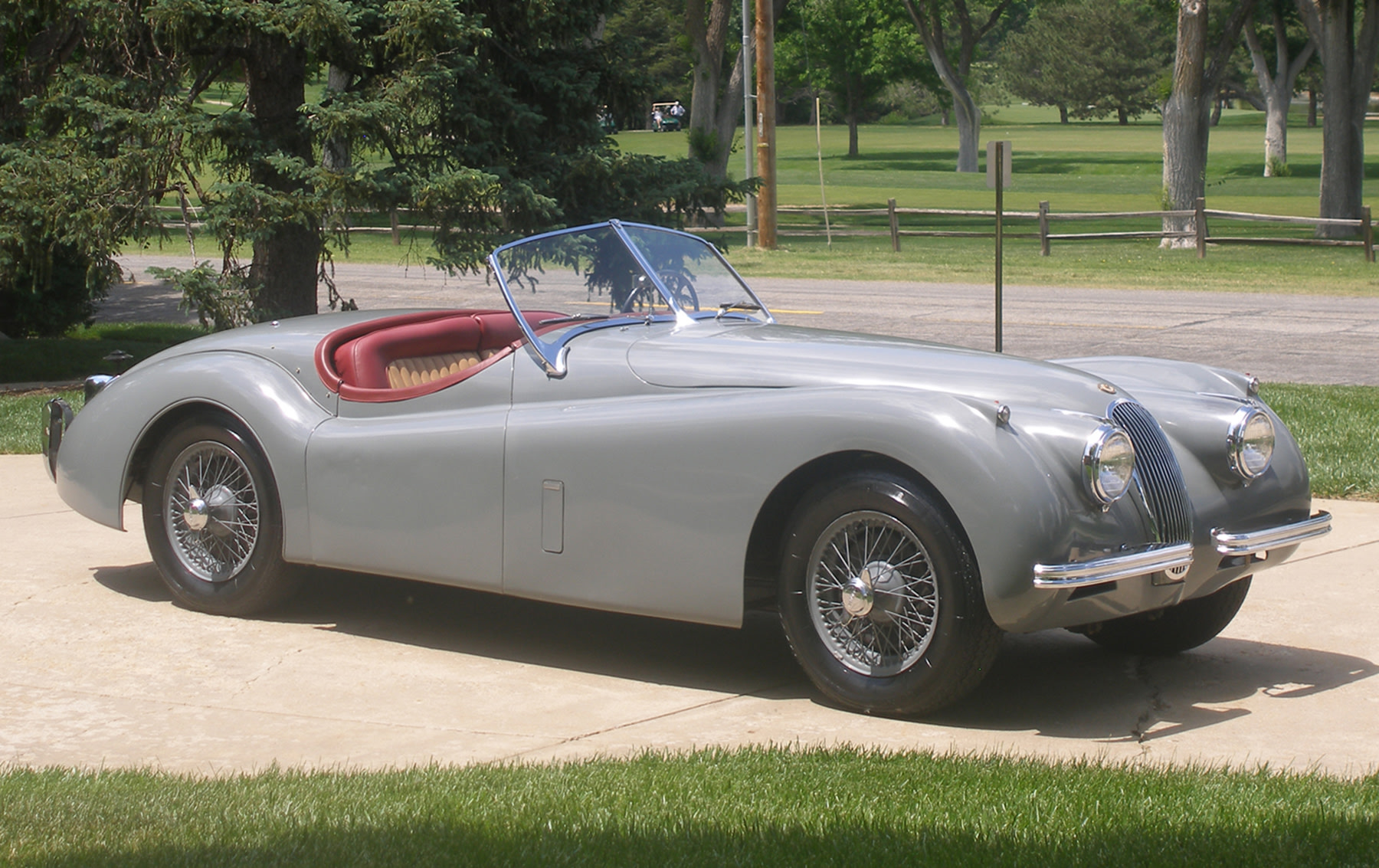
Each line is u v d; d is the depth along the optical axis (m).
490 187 16.41
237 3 15.77
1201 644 7.80
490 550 7.55
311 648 7.88
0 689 7.07
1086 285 34.09
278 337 8.71
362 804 5.25
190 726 6.56
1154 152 124.06
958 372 7.00
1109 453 6.32
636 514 7.07
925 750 6.05
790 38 116.50
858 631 6.76
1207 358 21.86
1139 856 4.64
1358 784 5.57
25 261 17.91
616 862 4.62
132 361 21.44
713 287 8.52
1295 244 43.00
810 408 6.61
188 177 17.25
